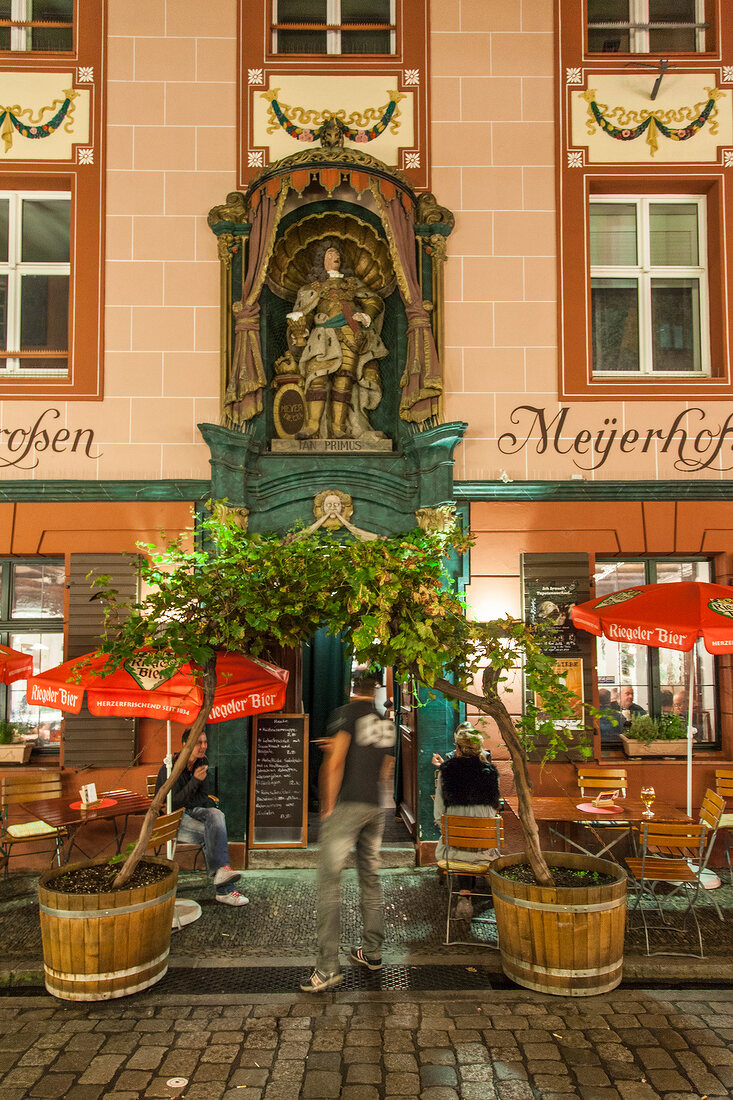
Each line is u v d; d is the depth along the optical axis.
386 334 8.84
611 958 4.93
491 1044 4.30
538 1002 4.79
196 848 7.62
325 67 8.59
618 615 6.42
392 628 5.04
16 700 8.21
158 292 8.34
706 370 8.77
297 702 8.18
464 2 8.68
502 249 8.46
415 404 8.16
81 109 8.52
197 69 8.56
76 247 8.36
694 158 8.62
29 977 5.25
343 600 5.16
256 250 8.06
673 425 8.35
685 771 7.85
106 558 7.98
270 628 5.41
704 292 8.86
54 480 8.02
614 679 8.36
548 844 7.44
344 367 8.44
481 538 8.14
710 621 6.10
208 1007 4.75
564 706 5.15
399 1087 3.90
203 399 8.26
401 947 5.70
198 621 5.23
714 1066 4.09
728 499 8.22
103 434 8.20
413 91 8.60
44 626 8.22
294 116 8.54
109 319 8.31
